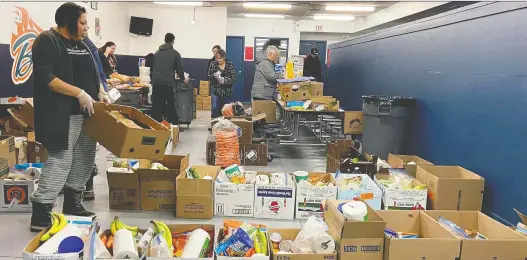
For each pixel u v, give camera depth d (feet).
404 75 18.11
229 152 15.42
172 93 20.84
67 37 9.32
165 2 33.24
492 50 11.37
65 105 9.00
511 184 10.31
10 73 16.11
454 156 13.19
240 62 45.47
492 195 11.09
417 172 12.09
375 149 15.75
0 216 10.37
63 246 6.31
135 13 35.12
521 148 9.97
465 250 7.51
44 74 8.68
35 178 11.35
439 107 14.40
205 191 10.76
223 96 24.16
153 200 11.27
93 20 26.71
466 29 12.82
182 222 10.54
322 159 17.95
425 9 27.32
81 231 7.09
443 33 14.39
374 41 23.11
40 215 9.41
